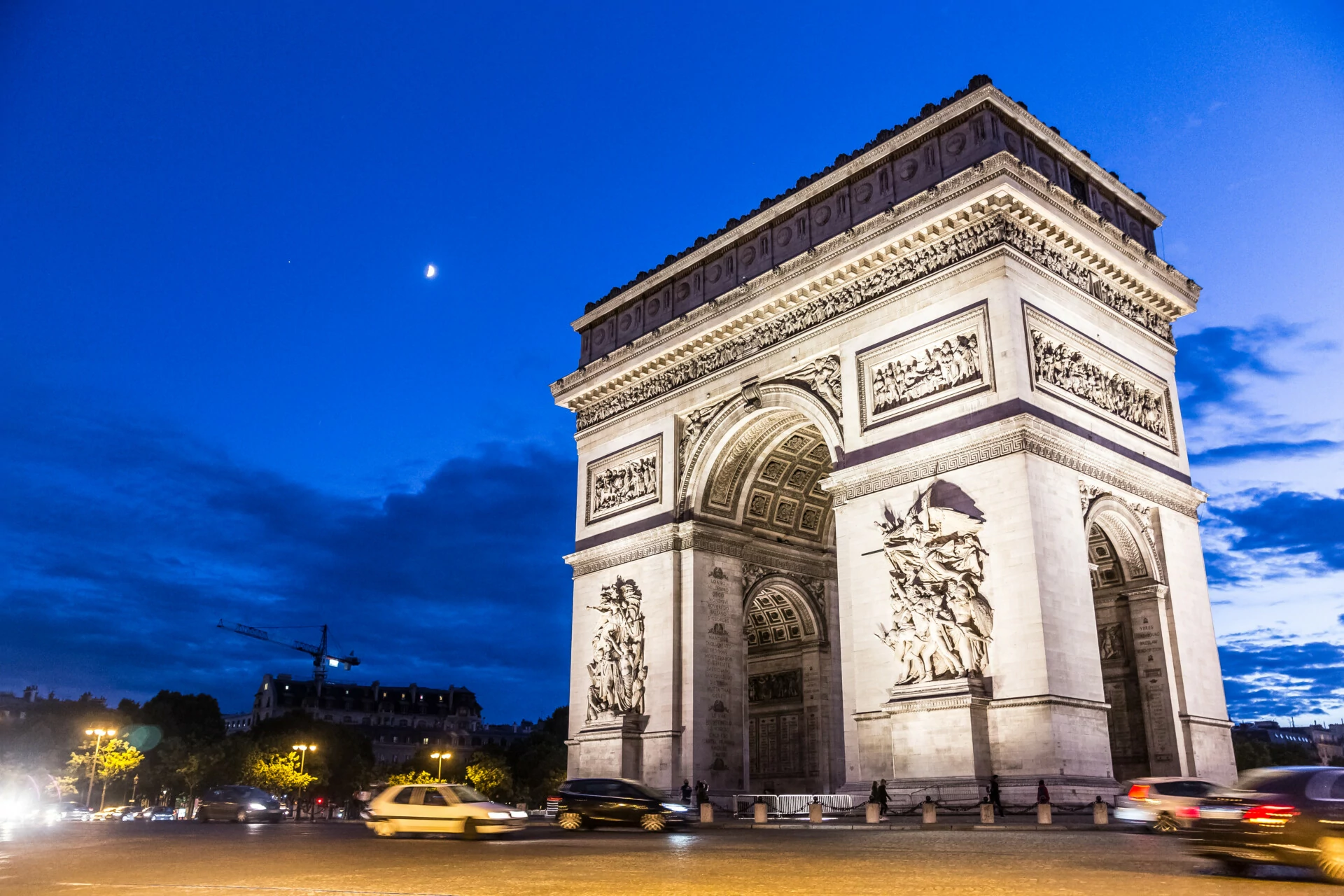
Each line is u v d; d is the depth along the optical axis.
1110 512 61.16
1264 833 26.58
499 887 24.84
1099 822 45.59
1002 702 53.50
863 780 59.16
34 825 80.19
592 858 33.78
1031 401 57.44
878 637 60.19
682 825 53.06
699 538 76.44
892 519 61.19
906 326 63.97
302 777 182.75
